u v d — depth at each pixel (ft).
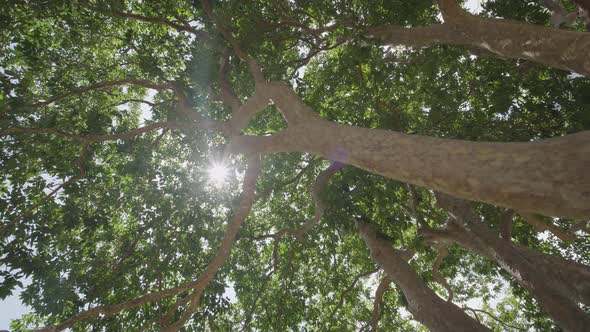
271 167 36.68
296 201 41.37
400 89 32.91
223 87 28.73
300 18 32.63
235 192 31.04
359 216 29.07
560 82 26.68
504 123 27.76
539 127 26.81
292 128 16.12
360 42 28.63
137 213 28.53
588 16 17.31
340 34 32.68
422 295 21.35
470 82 30.19
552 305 19.69
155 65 30.07
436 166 9.48
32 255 23.39
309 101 34.73
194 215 28.07
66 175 25.72
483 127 26.27
